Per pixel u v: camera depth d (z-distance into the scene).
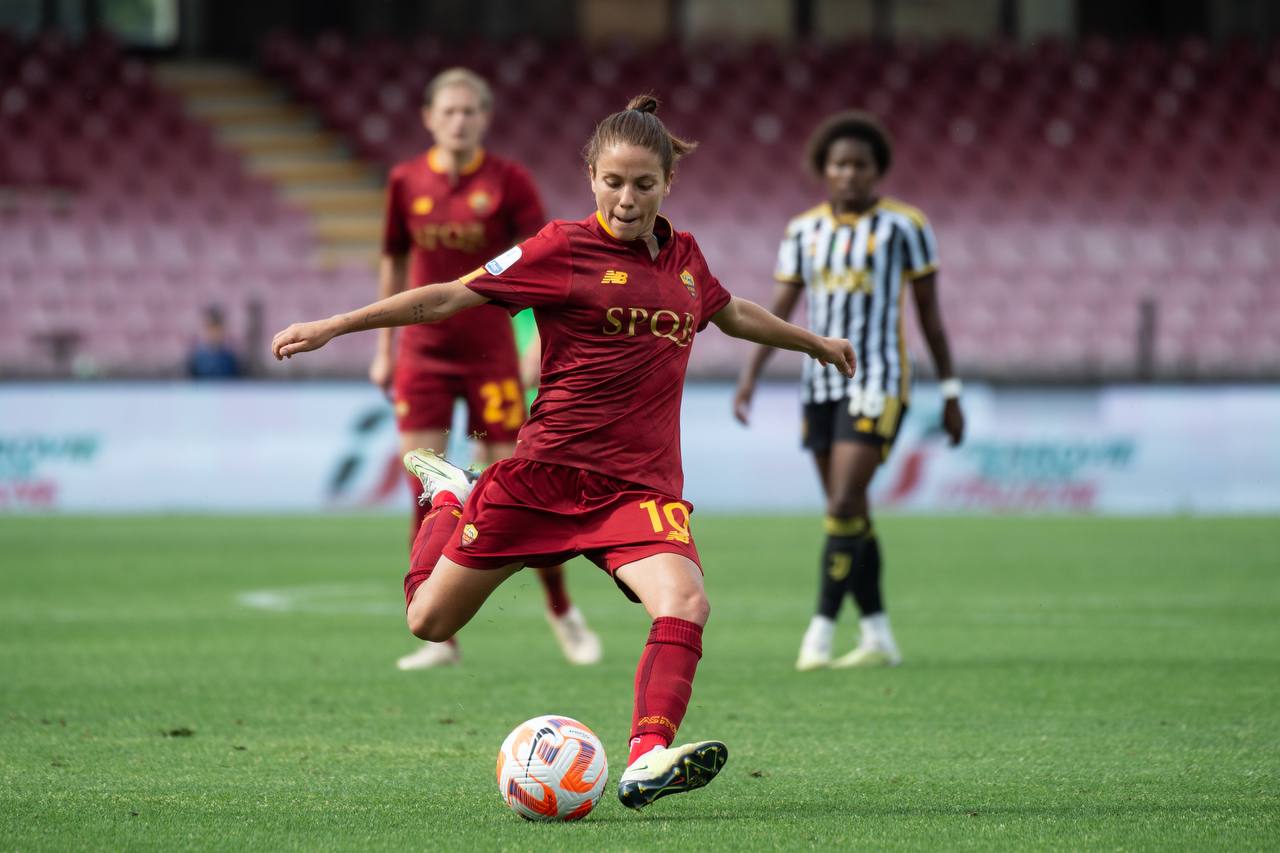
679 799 14.84
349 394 54.31
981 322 68.94
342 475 54.28
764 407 54.56
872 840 13.02
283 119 77.94
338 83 79.06
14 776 15.91
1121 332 69.75
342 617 29.95
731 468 54.47
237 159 72.31
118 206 68.75
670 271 14.33
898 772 16.20
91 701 20.73
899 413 24.34
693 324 14.46
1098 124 80.69
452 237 24.84
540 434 14.20
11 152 69.94
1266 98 83.62
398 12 90.12
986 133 79.44
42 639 26.86
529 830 13.41
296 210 70.50
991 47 86.19
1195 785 15.48
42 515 52.09
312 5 88.88
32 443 53.72
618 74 80.31
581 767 13.79
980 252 72.31
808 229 24.75
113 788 15.30
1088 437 54.50
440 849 12.67
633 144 13.77
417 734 18.38
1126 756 17.06
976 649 26.03
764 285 70.00
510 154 75.56
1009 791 15.20
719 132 77.56
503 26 90.75
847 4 92.69
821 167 24.83
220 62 84.88
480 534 14.12
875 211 24.42
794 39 92.06
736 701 20.94
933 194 76.25
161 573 37.19
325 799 14.79
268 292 64.62
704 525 49.56
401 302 13.70
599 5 90.81
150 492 53.94
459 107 24.55
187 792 15.11
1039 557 40.88
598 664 24.41
